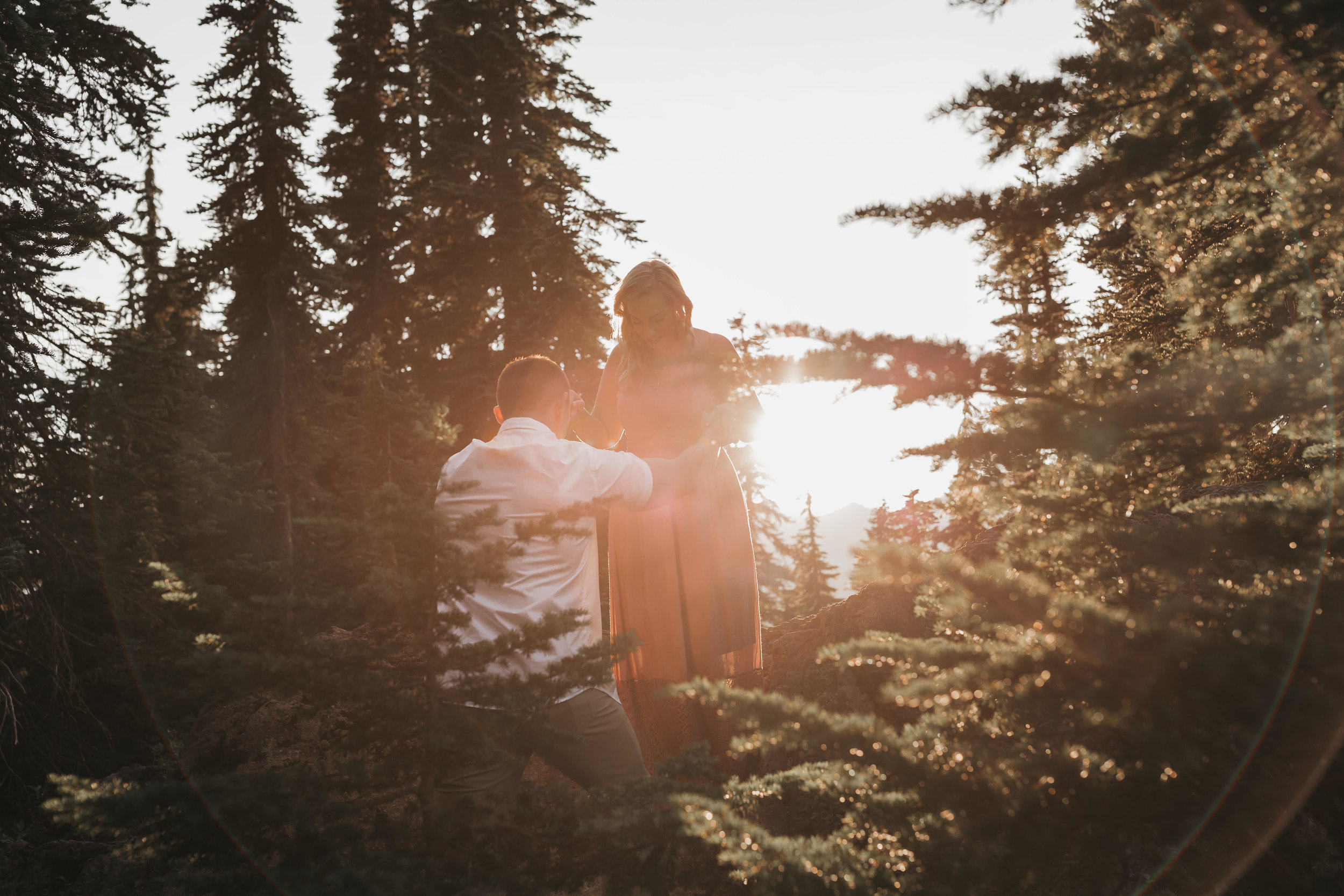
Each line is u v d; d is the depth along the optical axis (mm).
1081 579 1850
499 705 2221
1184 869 1702
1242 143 1977
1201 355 1886
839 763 1903
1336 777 1715
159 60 12008
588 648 2334
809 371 1751
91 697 11211
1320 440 1974
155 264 18062
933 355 1750
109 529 11055
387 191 24109
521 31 23266
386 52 24906
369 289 23984
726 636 3957
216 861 2029
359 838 2090
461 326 22062
